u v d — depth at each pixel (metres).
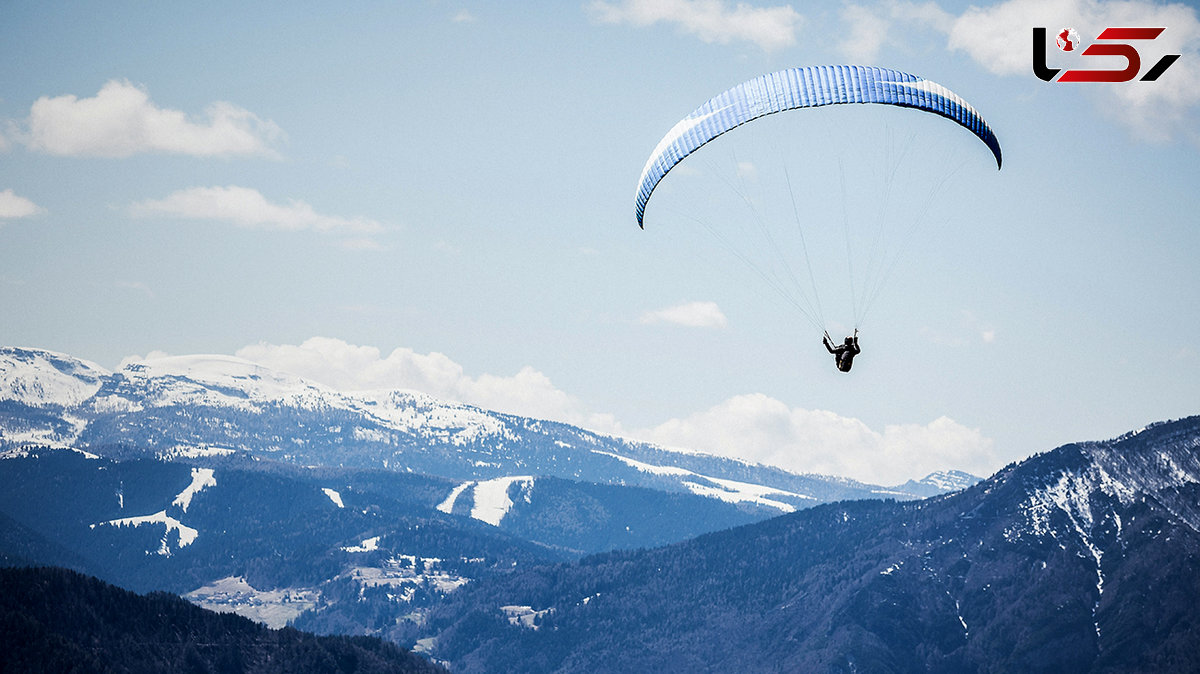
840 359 71.19
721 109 78.06
